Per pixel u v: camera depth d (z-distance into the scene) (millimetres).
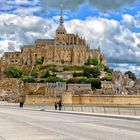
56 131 32312
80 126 38812
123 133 30312
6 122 45750
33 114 71812
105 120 50906
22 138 26266
